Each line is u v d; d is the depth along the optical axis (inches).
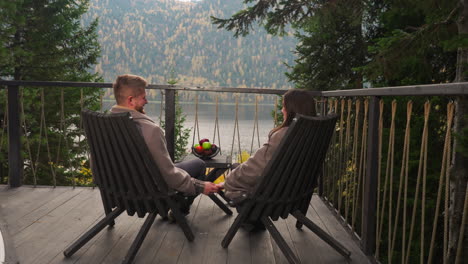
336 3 266.4
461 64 163.2
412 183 178.7
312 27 309.0
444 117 174.2
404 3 191.9
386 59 191.3
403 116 192.1
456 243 140.7
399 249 179.0
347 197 92.2
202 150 98.8
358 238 82.5
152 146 66.2
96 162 70.1
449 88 41.8
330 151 112.3
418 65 198.5
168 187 70.9
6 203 104.0
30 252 73.4
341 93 92.2
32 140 365.1
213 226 89.0
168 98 120.8
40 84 119.1
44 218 92.8
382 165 182.4
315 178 73.6
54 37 438.0
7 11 351.6
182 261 70.8
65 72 455.5
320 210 104.1
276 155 63.1
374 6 261.0
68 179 404.2
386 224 184.9
